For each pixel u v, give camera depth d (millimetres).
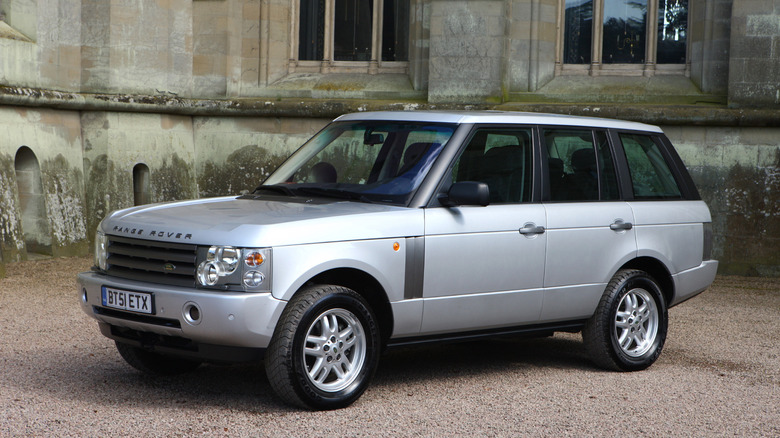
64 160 12922
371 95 15141
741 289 11469
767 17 12734
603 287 6320
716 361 6992
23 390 5414
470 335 5797
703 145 13117
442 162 5621
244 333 4746
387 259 5234
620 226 6383
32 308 8438
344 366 5203
